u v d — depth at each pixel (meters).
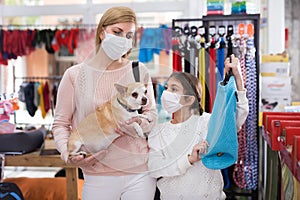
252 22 3.13
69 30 4.81
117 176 1.94
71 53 4.94
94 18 5.07
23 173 5.20
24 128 4.67
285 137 1.85
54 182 3.09
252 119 3.13
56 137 2.00
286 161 1.80
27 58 5.29
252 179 3.16
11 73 5.17
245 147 3.14
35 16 5.17
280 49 4.47
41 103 4.95
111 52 1.81
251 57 3.11
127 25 1.84
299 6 5.36
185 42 2.17
